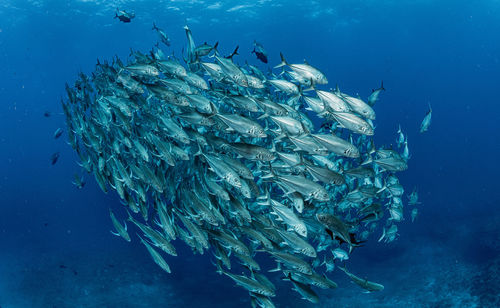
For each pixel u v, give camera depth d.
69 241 24.14
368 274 16.50
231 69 5.47
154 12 32.44
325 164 6.09
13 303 15.17
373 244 20.17
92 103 7.04
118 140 6.50
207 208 4.91
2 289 16.48
